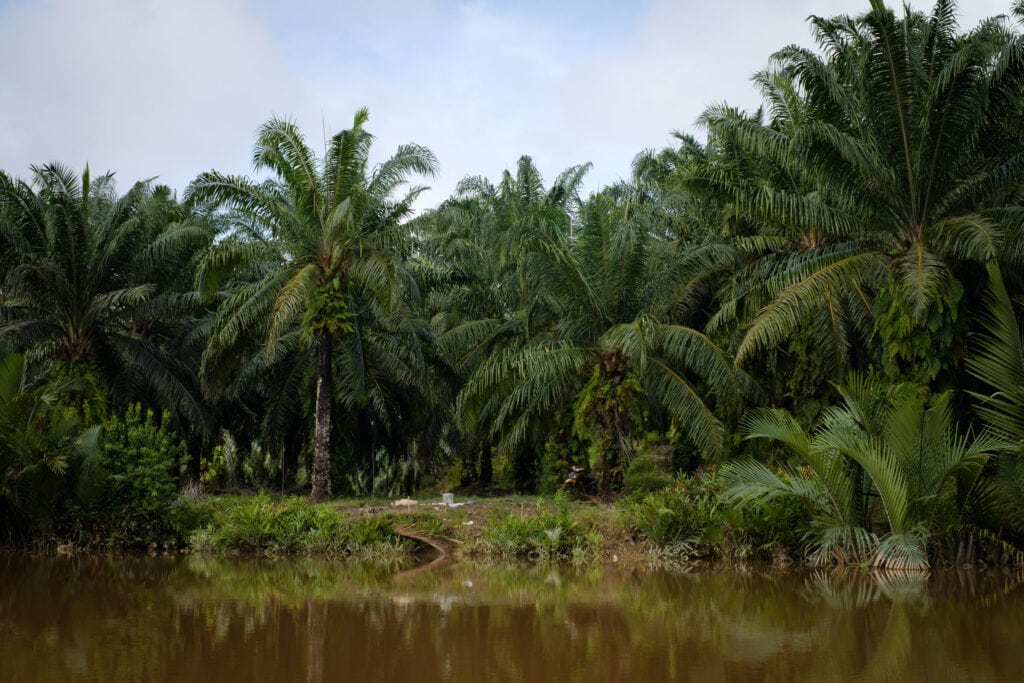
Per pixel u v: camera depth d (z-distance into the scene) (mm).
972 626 9055
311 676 7188
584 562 15164
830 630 8992
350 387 26281
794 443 13922
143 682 6945
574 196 27172
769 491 14203
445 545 16469
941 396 13359
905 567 13258
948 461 13156
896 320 15797
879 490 13430
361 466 31172
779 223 20062
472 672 7340
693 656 7895
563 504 17766
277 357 25781
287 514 17531
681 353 19391
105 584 12688
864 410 13945
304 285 20094
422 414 28047
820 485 14453
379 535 16688
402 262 23234
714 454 18969
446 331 27594
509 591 11875
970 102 15000
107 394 23391
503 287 26516
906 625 9148
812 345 19594
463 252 27359
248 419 31812
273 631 9086
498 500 20875
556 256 19453
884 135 15938
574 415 21578
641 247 20250
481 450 28953
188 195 20578
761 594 11461
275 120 20719
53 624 9492
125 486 17875
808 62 16375
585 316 20562
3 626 9375
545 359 20016
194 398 23969
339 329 21750
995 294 13281
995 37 15570
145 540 17703
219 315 21750
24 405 17109
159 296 23969
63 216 21562
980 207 16422
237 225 22250
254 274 27125
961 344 15398
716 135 19281
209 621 9648
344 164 20891
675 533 15375
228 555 16750
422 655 7969
